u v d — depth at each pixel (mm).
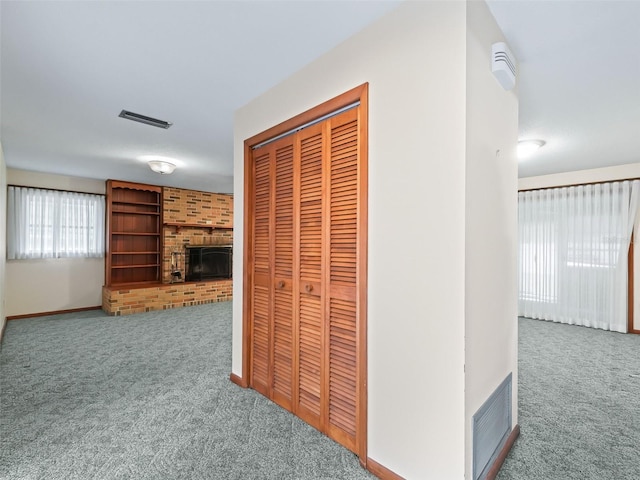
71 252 5473
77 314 5367
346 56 1799
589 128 3055
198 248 6711
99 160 4371
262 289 2467
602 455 1809
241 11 1575
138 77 2215
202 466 1675
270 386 2365
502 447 1731
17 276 5039
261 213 2484
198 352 3480
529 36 1718
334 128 1882
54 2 1505
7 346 3674
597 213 4668
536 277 5211
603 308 4602
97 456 1749
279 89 2283
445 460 1372
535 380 2842
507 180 1751
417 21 1471
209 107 2691
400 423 1533
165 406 2285
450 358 1359
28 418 2127
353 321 1767
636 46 1798
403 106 1521
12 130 3232
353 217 1769
